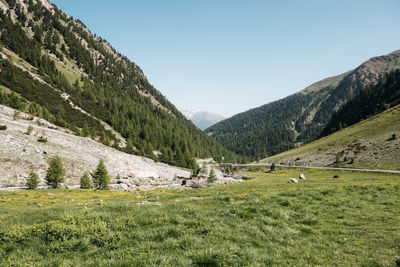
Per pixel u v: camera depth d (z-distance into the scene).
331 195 17.14
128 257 6.29
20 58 144.75
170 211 11.89
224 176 111.25
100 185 48.06
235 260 6.39
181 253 6.77
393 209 13.09
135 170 77.25
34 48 167.75
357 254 7.47
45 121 85.25
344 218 11.59
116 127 144.88
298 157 137.00
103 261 6.04
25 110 86.88
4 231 8.02
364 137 112.94
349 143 114.88
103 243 7.55
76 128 96.88
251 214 11.64
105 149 82.19
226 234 8.59
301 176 51.84
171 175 91.75
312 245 8.23
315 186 25.92
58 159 43.53
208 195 20.47
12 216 12.60
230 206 13.52
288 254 7.28
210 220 10.16
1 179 43.03
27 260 6.26
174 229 8.61
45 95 112.25
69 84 156.38
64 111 108.31
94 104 150.88
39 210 13.80
